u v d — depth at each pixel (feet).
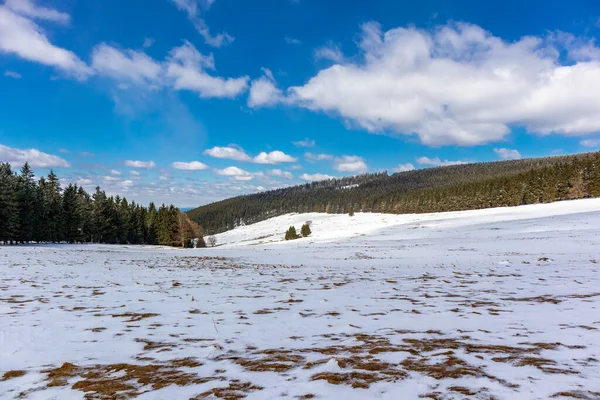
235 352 12.70
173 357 12.17
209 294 26.91
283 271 47.11
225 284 33.24
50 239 161.99
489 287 28.17
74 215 171.83
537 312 18.03
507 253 69.67
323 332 15.39
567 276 32.45
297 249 119.34
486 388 8.72
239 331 15.74
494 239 105.70
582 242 77.82
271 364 11.12
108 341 14.25
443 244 101.91
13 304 22.44
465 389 8.70
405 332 14.99
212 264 62.44
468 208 315.58
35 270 44.73
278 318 18.35
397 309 20.13
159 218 228.63
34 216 151.74
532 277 33.14
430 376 9.66
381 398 8.33
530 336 13.58
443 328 15.48
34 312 19.94
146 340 14.38
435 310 19.51
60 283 33.17
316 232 251.19
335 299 24.06
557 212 173.88
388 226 214.28
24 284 32.04
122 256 86.53
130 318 18.51
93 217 186.91
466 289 27.61
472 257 64.34
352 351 12.36
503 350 11.89
